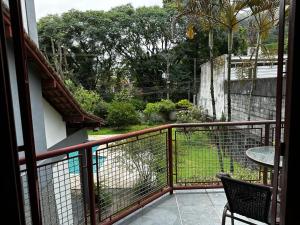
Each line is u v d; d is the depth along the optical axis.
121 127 16.19
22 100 0.95
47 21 20.78
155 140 3.10
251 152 2.61
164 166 3.26
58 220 2.39
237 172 3.41
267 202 1.76
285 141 0.95
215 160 3.43
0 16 0.85
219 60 11.15
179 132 3.30
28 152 0.97
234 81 9.47
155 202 3.12
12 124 0.88
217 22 6.02
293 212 0.94
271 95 6.24
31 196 1.00
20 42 0.94
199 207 2.98
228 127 3.37
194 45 19.41
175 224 2.64
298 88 0.89
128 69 22.08
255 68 6.94
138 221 2.71
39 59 3.23
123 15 21.67
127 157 2.79
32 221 1.00
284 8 1.04
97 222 2.52
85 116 5.05
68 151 2.15
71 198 2.48
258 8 5.36
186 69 20.42
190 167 3.42
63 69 19.36
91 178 2.35
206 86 15.37
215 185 3.42
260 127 3.37
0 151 0.86
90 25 21.52
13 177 0.87
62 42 20.80
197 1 5.64
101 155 2.51
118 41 21.83
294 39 0.88
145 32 21.42
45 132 3.91
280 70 1.06
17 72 0.94
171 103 16.50
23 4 4.04
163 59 20.92
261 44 6.56
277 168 1.13
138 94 20.28
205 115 13.34
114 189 2.67
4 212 0.88
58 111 4.74
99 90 21.36
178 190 3.42
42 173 2.41
